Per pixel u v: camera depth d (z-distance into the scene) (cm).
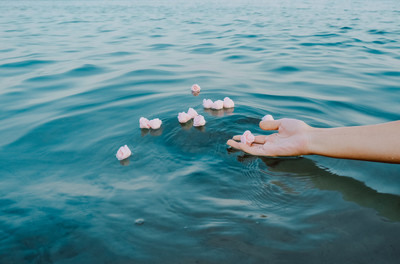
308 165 68
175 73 140
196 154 72
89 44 215
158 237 51
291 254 48
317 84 121
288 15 389
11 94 115
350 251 48
